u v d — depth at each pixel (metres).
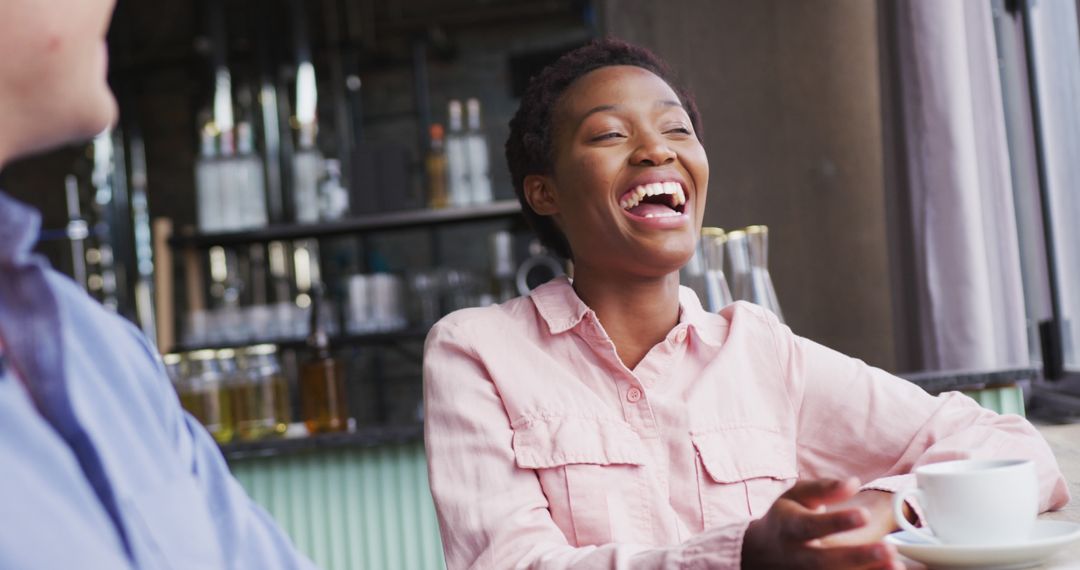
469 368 1.08
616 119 1.10
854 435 1.11
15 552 0.43
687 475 1.05
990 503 0.78
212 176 3.88
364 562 2.24
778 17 3.26
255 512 0.64
